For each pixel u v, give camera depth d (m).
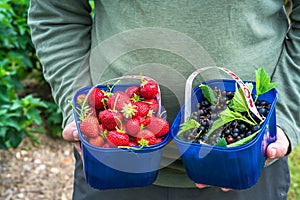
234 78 1.05
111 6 1.22
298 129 1.21
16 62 3.13
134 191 1.40
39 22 1.34
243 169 1.02
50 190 2.85
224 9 1.15
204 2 1.14
